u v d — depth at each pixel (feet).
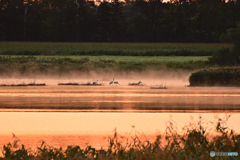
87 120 172.24
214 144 102.58
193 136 104.73
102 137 137.69
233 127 153.89
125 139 133.49
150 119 174.19
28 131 148.05
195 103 226.79
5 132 146.20
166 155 87.76
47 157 88.58
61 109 204.13
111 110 201.67
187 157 88.84
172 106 215.31
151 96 261.65
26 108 206.69
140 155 88.43
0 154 108.47
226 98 250.98
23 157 92.12
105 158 87.04
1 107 208.85
